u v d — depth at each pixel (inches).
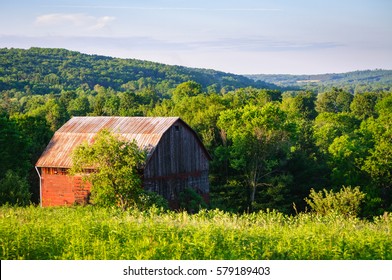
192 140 2241.6
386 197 2667.3
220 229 918.4
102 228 948.0
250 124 2896.2
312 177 2994.6
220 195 2915.8
